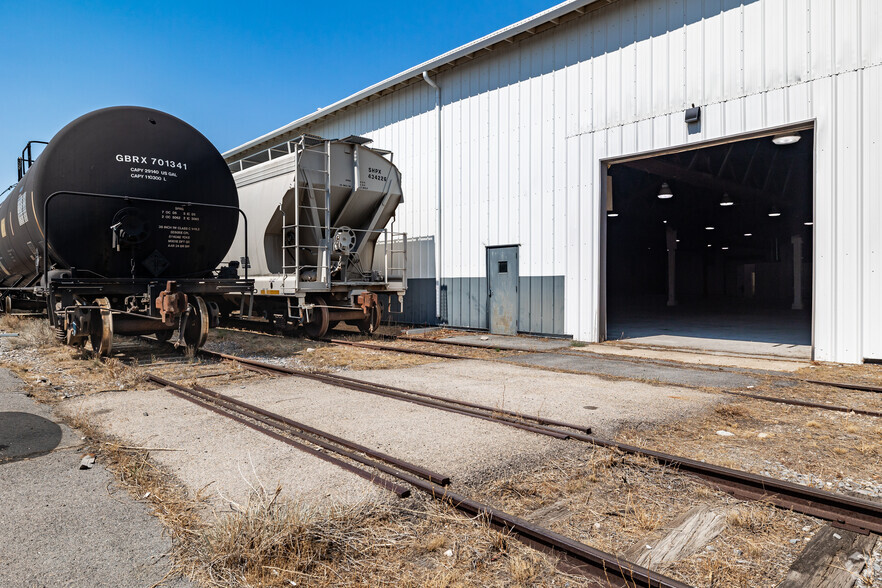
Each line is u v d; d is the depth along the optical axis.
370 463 4.15
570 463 4.30
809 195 22.75
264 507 3.12
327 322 12.41
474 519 3.28
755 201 22.92
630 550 3.00
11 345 9.88
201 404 5.93
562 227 13.02
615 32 12.01
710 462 4.36
